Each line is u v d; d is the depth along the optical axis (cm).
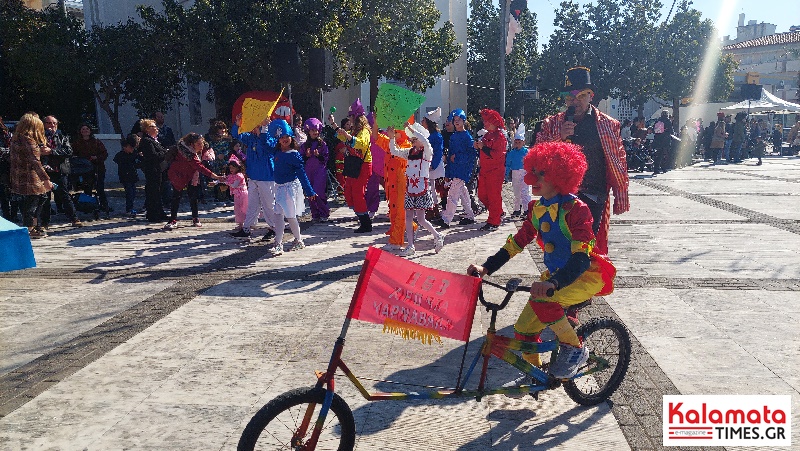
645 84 3200
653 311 538
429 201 775
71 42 1869
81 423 359
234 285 644
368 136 941
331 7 1638
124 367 438
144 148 1049
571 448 327
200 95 2366
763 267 684
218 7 1628
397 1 1920
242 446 270
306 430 291
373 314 298
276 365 436
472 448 328
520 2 1742
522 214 1078
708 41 3216
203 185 1295
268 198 852
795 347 456
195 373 425
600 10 3191
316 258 764
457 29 2906
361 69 1977
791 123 4256
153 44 1784
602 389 377
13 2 2006
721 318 519
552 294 310
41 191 907
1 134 991
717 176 1828
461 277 304
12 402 386
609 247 796
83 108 2186
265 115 824
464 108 3002
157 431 348
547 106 3362
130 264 746
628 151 2066
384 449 326
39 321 540
